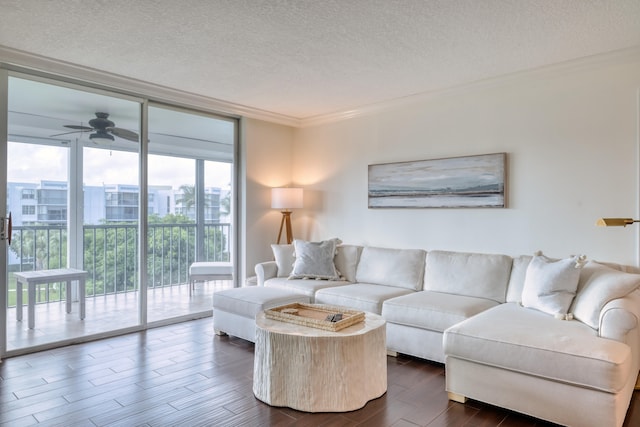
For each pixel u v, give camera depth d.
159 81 3.72
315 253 4.20
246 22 2.55
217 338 3.69
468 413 2.30
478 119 3.76
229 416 2.27
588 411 1.99
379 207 4.43
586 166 3.18
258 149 4.94
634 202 2.97
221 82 3.75
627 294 2.28
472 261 3.48
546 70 3.29
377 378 2.50
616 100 3.04
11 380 2.74
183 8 2.37
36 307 3.82
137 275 3.98
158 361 3.10
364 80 3.66
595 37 2.74
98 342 3.55
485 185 3.66
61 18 2.51
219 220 5.09
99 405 2.38
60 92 3.58
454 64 3.26
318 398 2.31
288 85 3.83
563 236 3.29
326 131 4.98
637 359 2.41
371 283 4.01
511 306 2.95
